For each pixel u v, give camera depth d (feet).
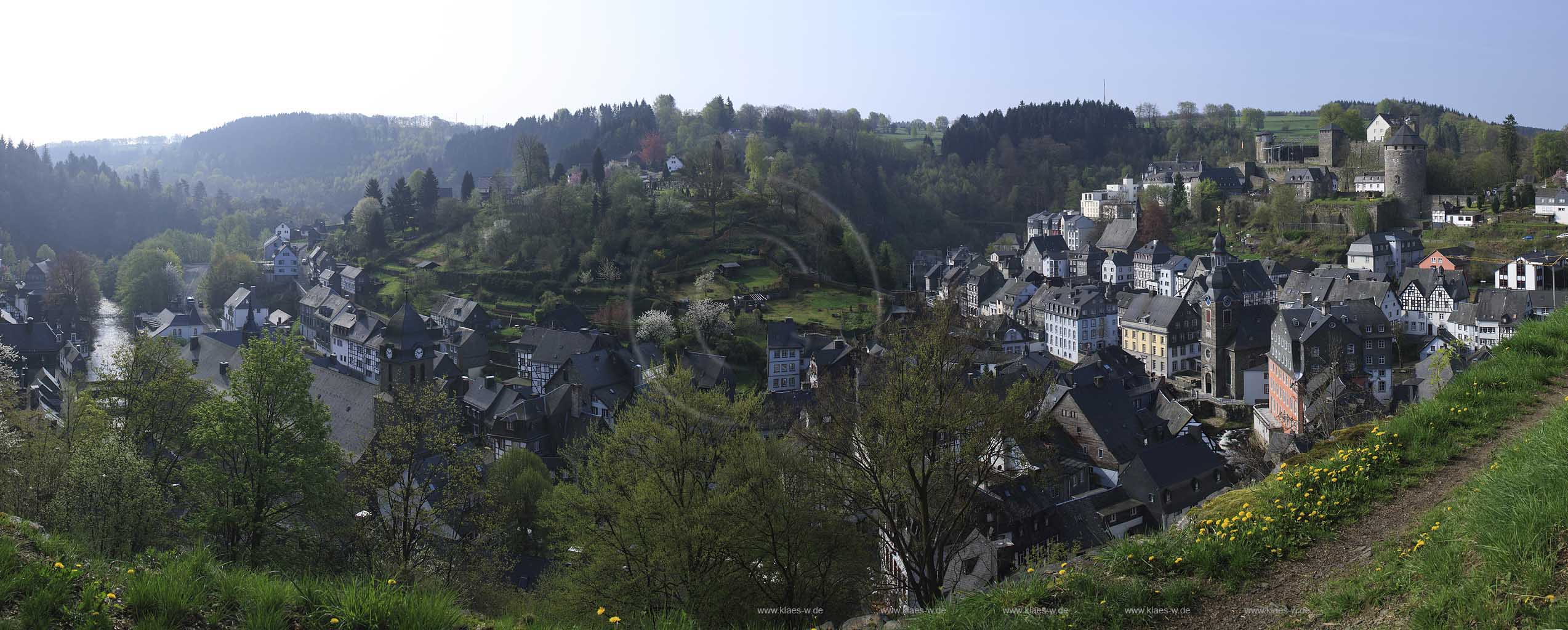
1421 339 394.11
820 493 93.04
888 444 81.71
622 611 90.63
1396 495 54.49
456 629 48.75
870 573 96.99
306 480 122.83
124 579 49.39
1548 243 495.41
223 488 122.42
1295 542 50.11
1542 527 38.93
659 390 93.71
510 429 254.06
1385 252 514.27
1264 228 619.26
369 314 393.29
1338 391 226.58
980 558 137.08
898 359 81.82
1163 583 47.85
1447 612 37.24
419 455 153.58
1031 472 109.19
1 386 185.06
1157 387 280.92
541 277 329.11
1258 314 340.80
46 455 132.16
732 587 90.17
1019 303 442.91
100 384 152.46
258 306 525.34
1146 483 202.18
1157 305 386.52
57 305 535.60
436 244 529.04
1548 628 33.19
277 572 56.95
